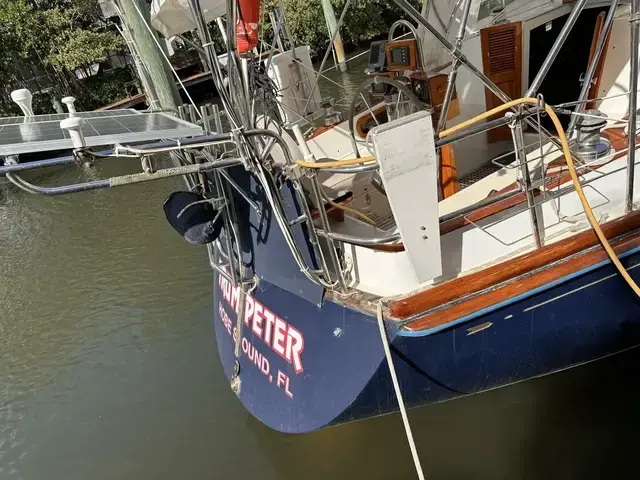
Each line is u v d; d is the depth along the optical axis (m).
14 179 1.60
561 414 2.66
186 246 6.08
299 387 2.23
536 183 1.95
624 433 2.50
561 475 2.38
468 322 1.90
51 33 13.57
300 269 2.14
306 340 2.18
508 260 1.99
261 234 2.27
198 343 4.26
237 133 1.73
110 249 6.38
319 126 3.49
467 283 1.92
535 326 2.02
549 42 3.06
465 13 1.94
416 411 2.88
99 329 4.77
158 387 3.82
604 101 2.81
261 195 2.14
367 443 2.81
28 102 2.08
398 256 1.99
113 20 14.50
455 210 2.07
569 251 1.98
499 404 2.81
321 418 2.15
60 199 8.36
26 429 3.67
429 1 3.04
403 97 2.69
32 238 7.15
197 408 3.52
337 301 2.06
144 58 6.05
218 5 2.27
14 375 4.34
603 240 1.88
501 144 2.91
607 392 2.71
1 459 3.45
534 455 2.50
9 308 5.40
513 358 2.08
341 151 3.19
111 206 7.73
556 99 3.28
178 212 2.20
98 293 5.41
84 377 4.13
